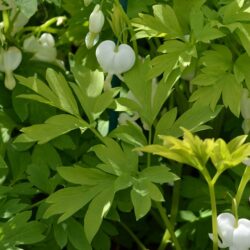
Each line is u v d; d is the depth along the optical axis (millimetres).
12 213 708
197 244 762
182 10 759
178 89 788
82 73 733
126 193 732
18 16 794
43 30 828
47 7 888
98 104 724
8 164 764
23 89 782
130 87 729
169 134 716
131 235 790
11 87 779
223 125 835
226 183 774
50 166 748
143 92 730
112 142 712
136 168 700
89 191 693
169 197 820
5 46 797
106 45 726
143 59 784
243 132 808
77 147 778
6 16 787
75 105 721
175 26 739
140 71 733
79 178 698
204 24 752
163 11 741
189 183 773
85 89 728
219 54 737
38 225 701
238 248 667
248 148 644
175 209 775
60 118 714
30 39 810
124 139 715
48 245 730
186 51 723
